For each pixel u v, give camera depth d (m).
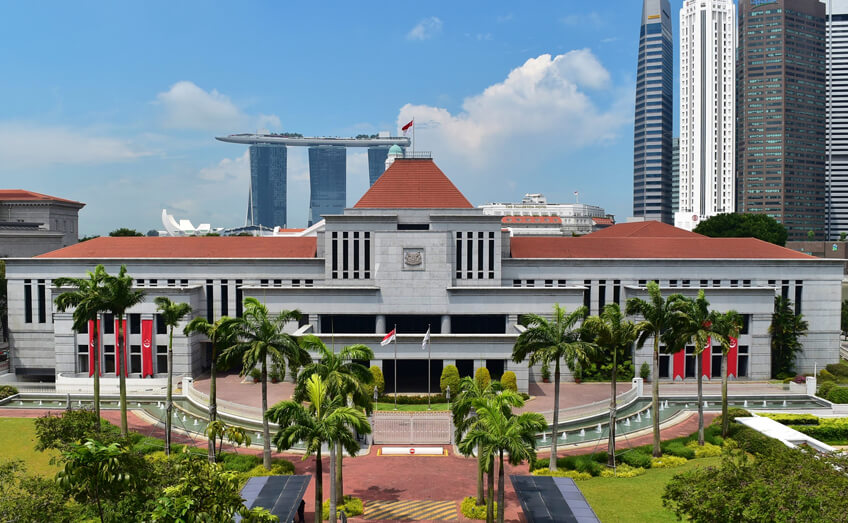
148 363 74.88
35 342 82.62
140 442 51.22
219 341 46.34
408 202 81.81
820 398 67.19
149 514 25.33
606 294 82.19
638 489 41.19
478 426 34.88
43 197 135.75
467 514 38.19
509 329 77.06
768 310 77.56
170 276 81.81
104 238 88.06
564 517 34.66
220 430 44.06
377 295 77.31
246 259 81.94
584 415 59.62
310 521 37.94
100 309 50.22
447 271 77.56
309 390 35.09
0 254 106.81
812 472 27.69
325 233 80.12
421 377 75.81
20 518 26.34
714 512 27.12
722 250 85.69
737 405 66.31
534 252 85.06
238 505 24.47
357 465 48.09
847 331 104.50
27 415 62.38
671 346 51.16
